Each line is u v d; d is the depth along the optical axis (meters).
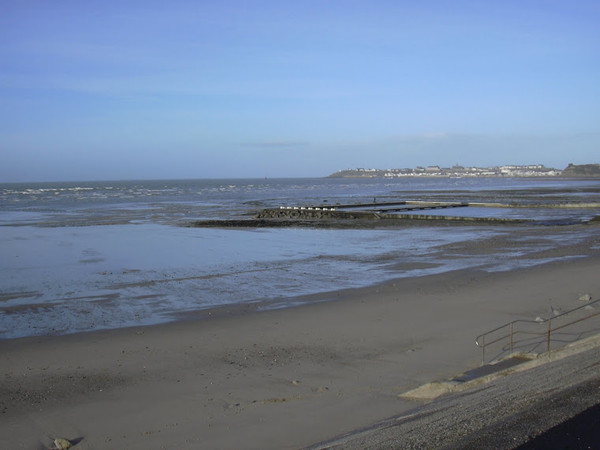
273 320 15.07
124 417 8.74
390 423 7.61
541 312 15.32
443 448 6.10
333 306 16.67
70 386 10.20
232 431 8.05
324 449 6.87
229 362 11.49
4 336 13.93
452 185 198.50
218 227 46.59
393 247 31.91
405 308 16.14
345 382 10.10
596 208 66.56
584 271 21.62
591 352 9.73
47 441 7.95
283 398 9.32
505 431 6.39
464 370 10.56
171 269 24.69
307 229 44.59
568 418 6.61
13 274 23.67
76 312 16.67
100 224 49.53
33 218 57.59
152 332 14.05
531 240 33.97
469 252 28.91
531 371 9.16
